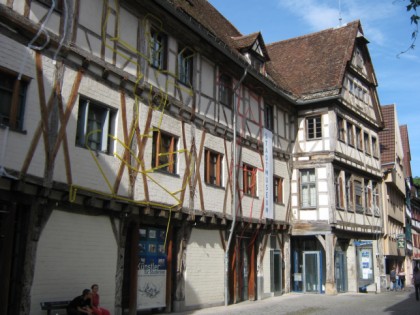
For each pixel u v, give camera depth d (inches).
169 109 523.5
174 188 517.7
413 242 1531.7
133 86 470.9
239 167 653.3
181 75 556.7
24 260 351.9
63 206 386.9
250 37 708.7
